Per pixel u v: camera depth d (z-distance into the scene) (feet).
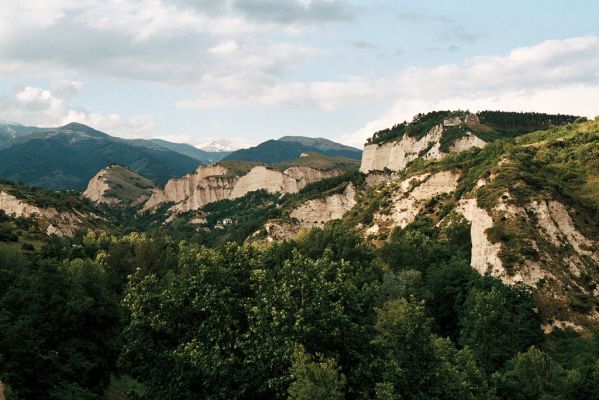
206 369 109.50
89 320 171.32
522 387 136.36
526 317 188.85
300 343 111.45
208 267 129.18
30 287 163.94
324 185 652.48
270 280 129.29
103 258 296.51
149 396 122.31
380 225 391.65
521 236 221.66
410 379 116.37
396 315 127.44
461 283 228.43
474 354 160.76
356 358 116.37
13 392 118.83
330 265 144.36
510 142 396.78
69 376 141.28
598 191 260.62
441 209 356.38
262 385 109.40
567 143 326.65
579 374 136.98
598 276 214.07
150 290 136.26
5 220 460.14
